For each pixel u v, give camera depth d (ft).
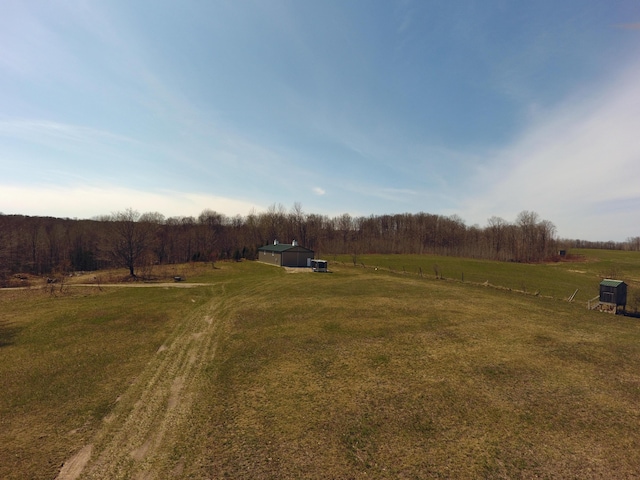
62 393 42.57
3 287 123.34
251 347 58.18
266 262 207.92
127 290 112.88
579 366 50.93
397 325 70.18
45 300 95.45
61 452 31.01
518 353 55.62
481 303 91.30
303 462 29.63
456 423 35.88
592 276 162.61
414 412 37.93
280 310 82.33
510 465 29.37
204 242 273.13
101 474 28.07
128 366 50.85
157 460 29.89
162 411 38.24
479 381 45.52
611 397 41.73
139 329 68.85
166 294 105.40
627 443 32.58
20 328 68.74
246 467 28.91
